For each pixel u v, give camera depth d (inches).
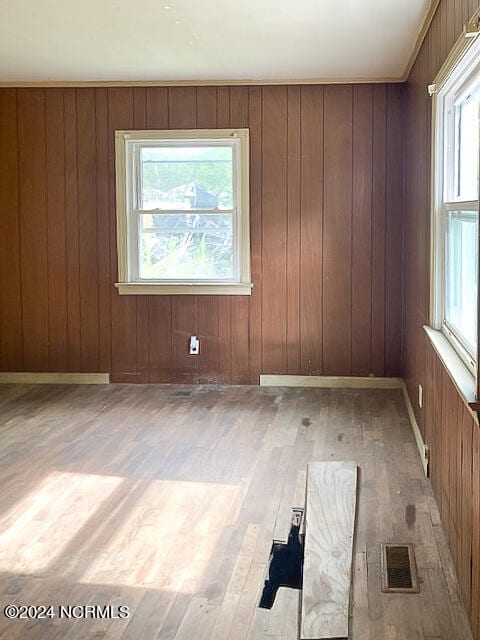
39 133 249.8
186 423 207.0
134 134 245.9
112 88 245.8
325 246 245.4
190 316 252.2
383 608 110.3
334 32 182.1
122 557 125.7
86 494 154.1
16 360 258.1
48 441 190.5
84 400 233.8
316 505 94.7
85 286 254.1
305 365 250.1
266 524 138.6
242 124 243.6
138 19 170.6
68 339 256.5
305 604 82.9
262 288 249.0
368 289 245.3
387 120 239.5
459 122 148.6
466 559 107.0
